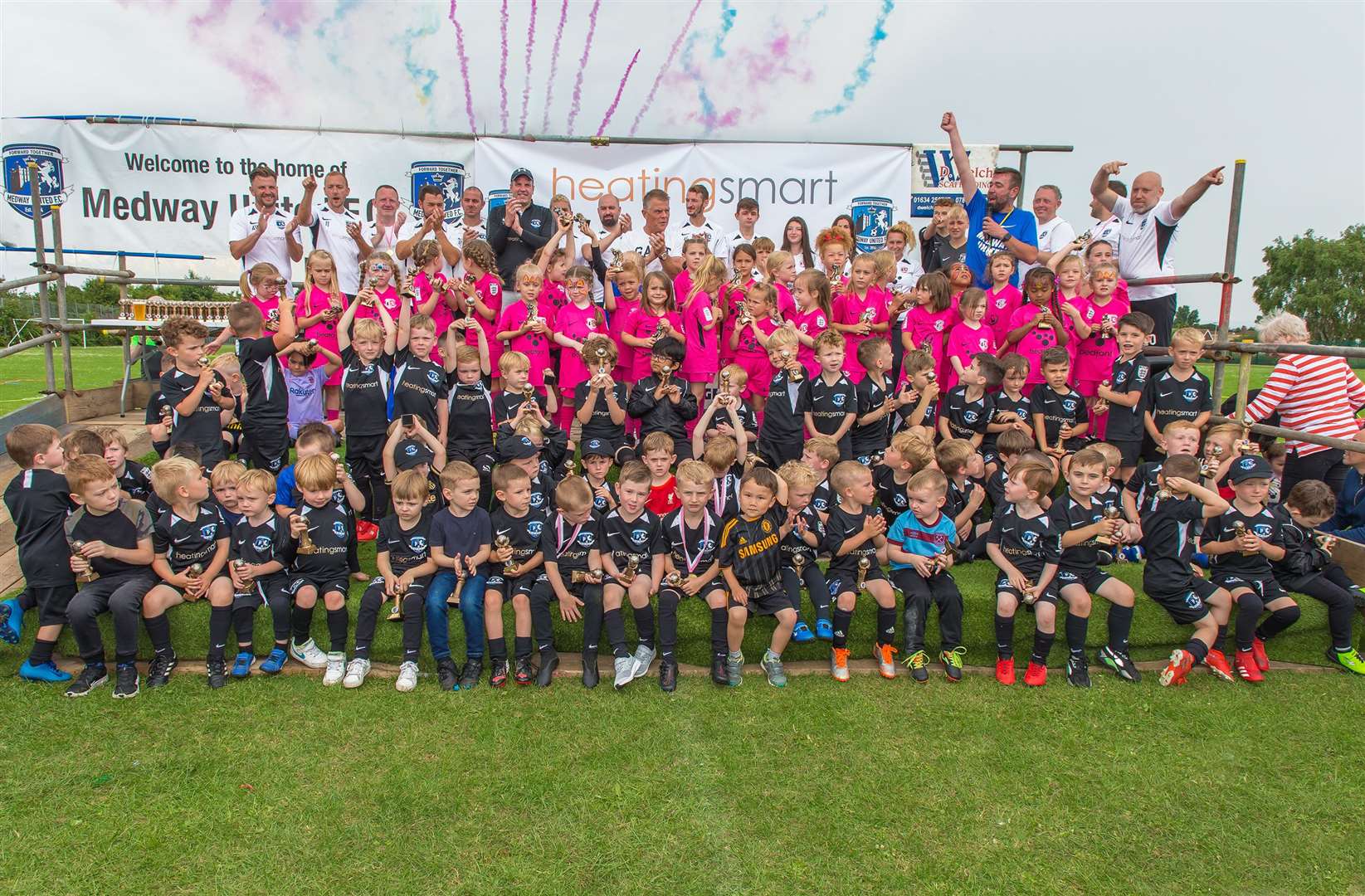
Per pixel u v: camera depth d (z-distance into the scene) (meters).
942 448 5.54
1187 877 3.09
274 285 6.68
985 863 3.13
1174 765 3.82
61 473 4.59
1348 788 3.66
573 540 4.78
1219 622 4.84
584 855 3.10
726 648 4.67
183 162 8.09
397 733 3.92
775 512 4.93
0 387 15.96
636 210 8.58
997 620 4.75
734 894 2.91
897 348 7.25
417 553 4.78
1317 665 5.03
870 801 3.49
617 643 4.60
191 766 3.60
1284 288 65.06
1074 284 6.66
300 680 4.46
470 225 7.70
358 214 8.38
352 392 5.77
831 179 8.70
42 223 7.63
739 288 7.05
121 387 8.21
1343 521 5.96
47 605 4.39
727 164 8.60
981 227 7.61
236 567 4.52
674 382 6.76
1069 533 4.71
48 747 3.73
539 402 6.62
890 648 4.77
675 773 3.65
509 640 4.86
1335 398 6.27
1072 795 3.57
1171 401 6.22
